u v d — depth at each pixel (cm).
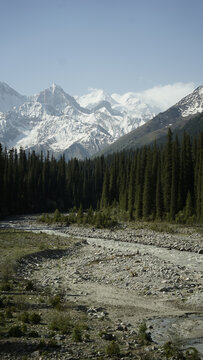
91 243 5547
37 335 1638
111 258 3972
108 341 1619
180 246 4997
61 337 1625
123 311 2177
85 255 4294
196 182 8675
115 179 12438
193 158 9725
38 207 13275
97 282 2964
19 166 13738
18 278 2944
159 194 8488
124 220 8831
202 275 3077
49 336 1639
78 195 14738
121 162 13012
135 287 2766
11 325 1755
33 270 3353
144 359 1424
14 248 4388
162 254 4456
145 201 8638
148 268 3359
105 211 10106
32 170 13462
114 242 5778
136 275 3109
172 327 1895
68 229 7688
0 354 1411
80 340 1606
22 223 8931
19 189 12456
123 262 3716
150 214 8638
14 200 12162
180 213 8000
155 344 1630
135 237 6131
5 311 1973
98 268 3497
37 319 1834
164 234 6322
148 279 2967
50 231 7294
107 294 2575
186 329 1866
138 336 1711
